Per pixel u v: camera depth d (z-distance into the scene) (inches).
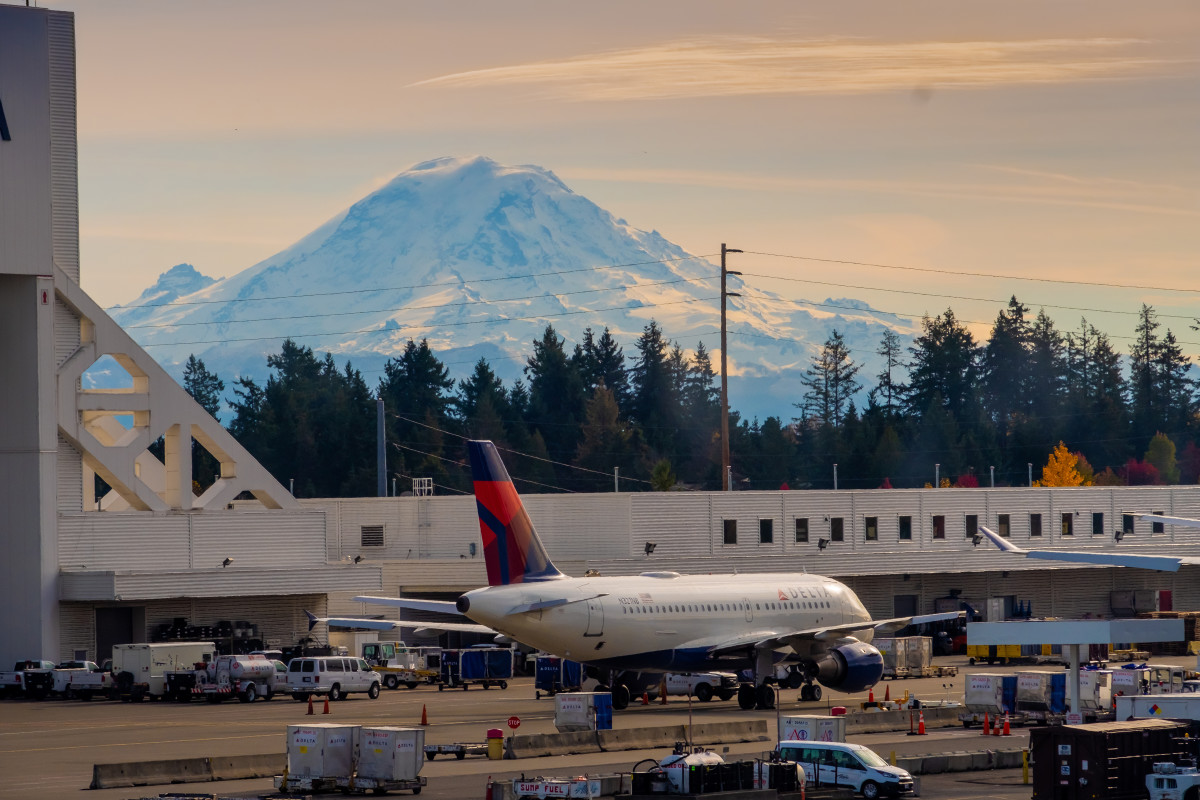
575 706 6200.8
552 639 7003.0
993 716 6934.1
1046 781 4485.7
